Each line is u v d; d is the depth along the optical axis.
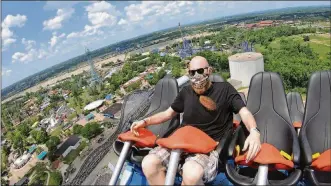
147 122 1.51
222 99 1.46
